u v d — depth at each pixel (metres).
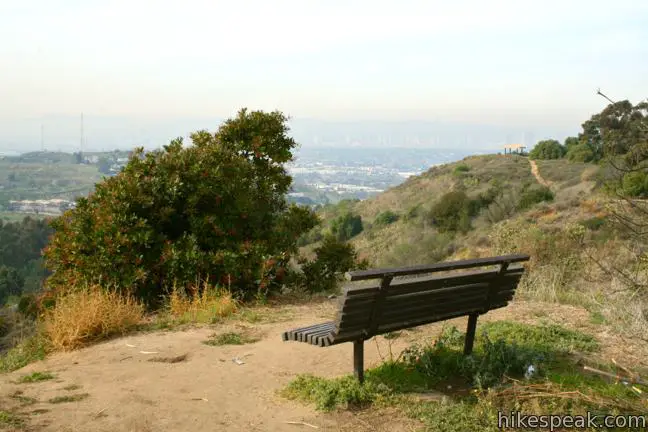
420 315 4.96
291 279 10.61
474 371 5.09
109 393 4.95
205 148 10.85
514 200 35.03
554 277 10.05
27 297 10.19
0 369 6.55
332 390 4.66
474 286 5.34
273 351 6.34
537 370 5.14
